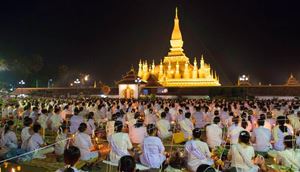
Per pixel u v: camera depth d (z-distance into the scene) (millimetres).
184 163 10844
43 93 65250
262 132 12898
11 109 22250
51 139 16688
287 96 53750
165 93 59375
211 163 10195
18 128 18969
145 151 10664
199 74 77188
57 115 17766
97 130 16672
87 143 11609
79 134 11672
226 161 10289
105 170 11391
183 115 19016
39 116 17500
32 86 76188
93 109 23156
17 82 72188
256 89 55531
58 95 63375
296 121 16359
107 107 25297
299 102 35594
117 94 60906
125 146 11062
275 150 12984
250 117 16078
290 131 13477
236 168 9242
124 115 19094
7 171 11156
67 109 21625
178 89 59156
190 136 15336
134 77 56406
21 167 11617
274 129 13281
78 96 61062
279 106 24859
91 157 11586
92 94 63719
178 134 15203
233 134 13094
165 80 75000
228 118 17406
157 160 10586
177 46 83000
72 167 6812
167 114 19984
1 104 26078
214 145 13391
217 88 56531
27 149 12281
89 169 11281
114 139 11086
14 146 12500
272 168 9805
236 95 54625
